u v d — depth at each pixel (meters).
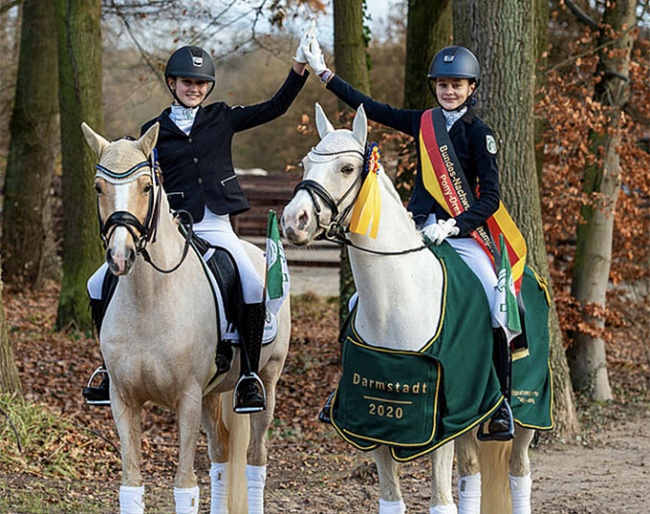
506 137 12.36
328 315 24.48
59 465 10.27
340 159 6.10
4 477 9.66
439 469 6.37
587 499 9.81
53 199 30.94
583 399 15.79
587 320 16.06
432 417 6.28
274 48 19.83
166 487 10.26
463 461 6.84
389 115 7.39
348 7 16.55
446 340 6.40
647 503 9.62
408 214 6.59
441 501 6.34
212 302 7.34
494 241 7.20
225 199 7.94
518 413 7.05
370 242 6.26
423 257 6.56
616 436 13.38
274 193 30.50
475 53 12.29
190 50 7.83
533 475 11.02
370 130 15.89
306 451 12.42
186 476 6.97
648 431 13.70
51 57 26.31
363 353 6.43
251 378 7.57
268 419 8.38
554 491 10.21
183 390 7.06
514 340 7.07
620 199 16.52
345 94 7.52
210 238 7.78
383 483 6.56
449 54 7.05
